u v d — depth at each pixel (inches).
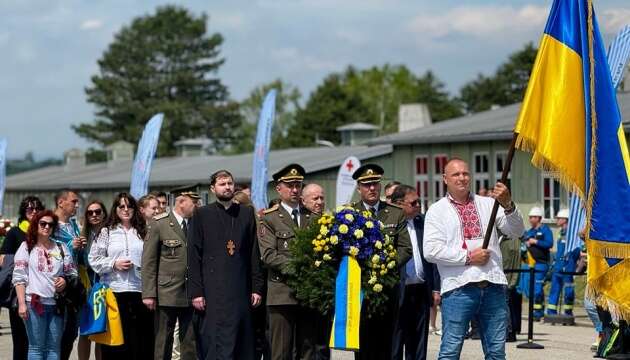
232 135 4485.7
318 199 617.6
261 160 1188.5
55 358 616.1
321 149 2111.2
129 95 4458.7
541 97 497.0
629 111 1363.2
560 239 1017.5
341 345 567.8
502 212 497.4
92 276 662.5
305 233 584.7
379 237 578.9
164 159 2657.5
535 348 801.6
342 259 575.8
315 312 605.0
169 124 4365.2
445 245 490.3
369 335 602.5
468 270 486.6
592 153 495.5
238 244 593.3
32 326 610.2
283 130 4722.0
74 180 2623.0
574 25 498.9
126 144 2923.2
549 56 498.9
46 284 609.3
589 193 496.7
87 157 4478.3
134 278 649.0
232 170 2025.1
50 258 612.1
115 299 639.1
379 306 578.2
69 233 636.1
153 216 681.6
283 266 591.8
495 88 4458.7
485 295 489.1
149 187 2192.4
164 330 637.9
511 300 836.6
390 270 583.8
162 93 4461.1
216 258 590.2
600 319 746.8
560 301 1061.1
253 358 597.0
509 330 837.2
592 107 495.5
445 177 498.9
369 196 610.5
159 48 4478.3
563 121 494.6
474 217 493.7
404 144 1674.5
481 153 1549.0
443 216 492.7
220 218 594.6
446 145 1606.8
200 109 4416.8
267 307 602.9
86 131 4468.5
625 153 500.1
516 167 1493.6
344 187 1173.7
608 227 498.6
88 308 630.5
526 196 1480.1
